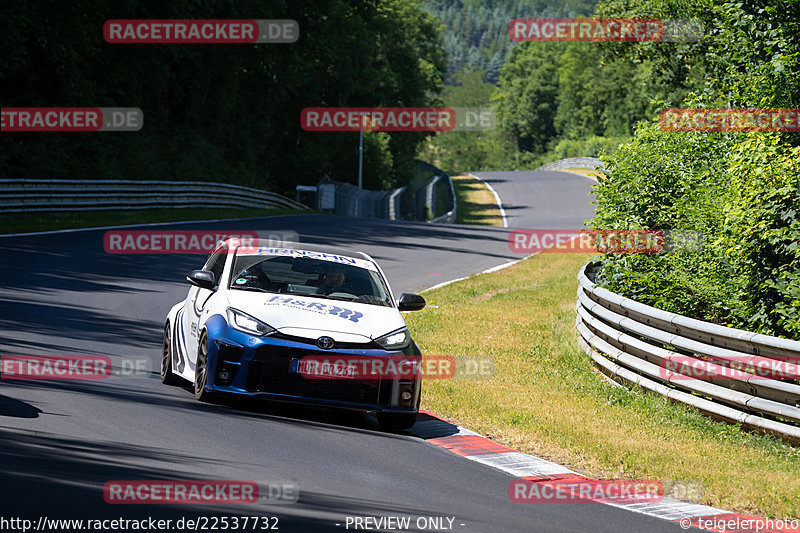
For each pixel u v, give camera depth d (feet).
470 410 117.50
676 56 300.81
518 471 91.04
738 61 184.44
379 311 111.45
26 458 71.61
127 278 226.38
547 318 215.92
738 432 116.37
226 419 97.55
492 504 76.13
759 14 178.19
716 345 124.98
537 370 153.89
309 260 119.24
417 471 85.30
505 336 188.44
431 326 197.16
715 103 178.29
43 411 90.43
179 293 212.02
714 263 154.51
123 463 74.02
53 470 69.26
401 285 267.59
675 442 109.19
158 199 476.54
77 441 79.61
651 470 93.09
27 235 297.53
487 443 102.68
